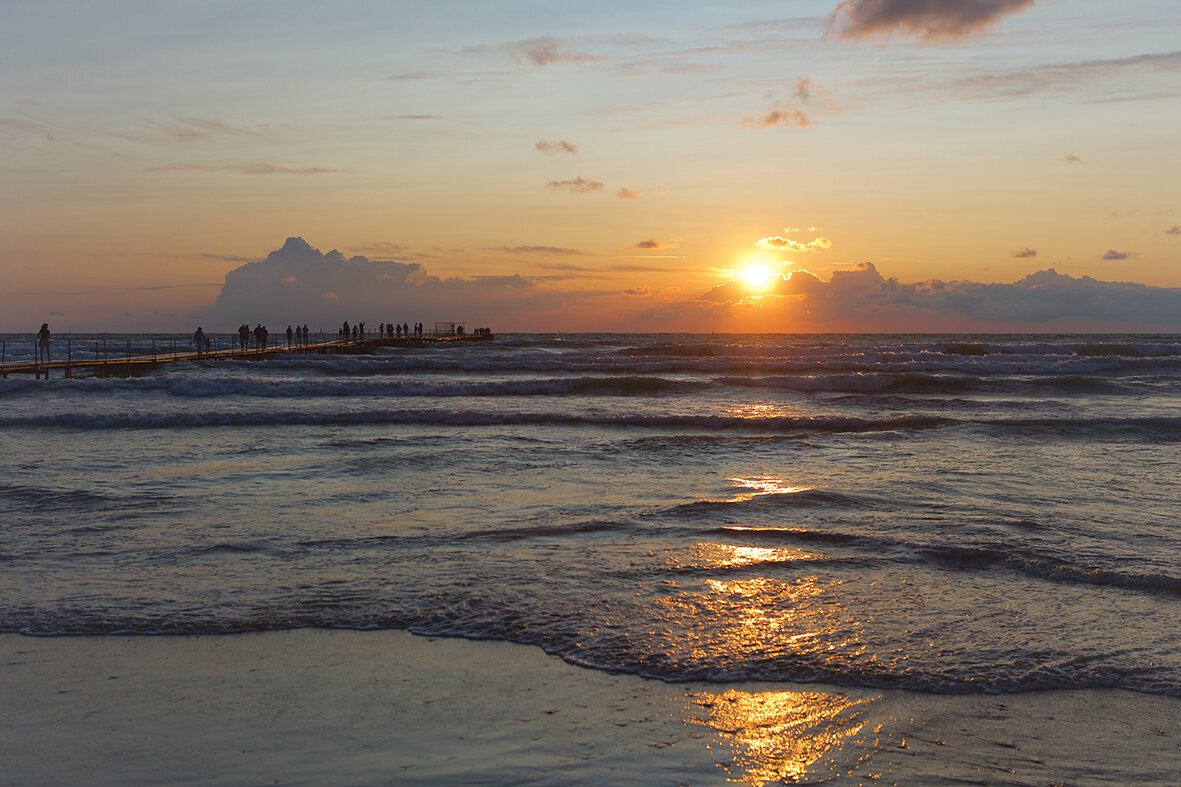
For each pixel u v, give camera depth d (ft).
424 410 71.61
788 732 15.64
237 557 27.66
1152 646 20.12
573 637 20.38
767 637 20.49
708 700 17.01
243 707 16.60
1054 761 14.67
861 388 102.12
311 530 31.55
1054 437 60.18
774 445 55.11
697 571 26.12
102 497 37.60
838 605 22.98
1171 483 42.32
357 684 17.72
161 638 20.43
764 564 26.91
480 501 37.32
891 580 25.40
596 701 16.90
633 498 38.19
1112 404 86.48
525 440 57.88
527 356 180.96
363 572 25.89
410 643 20.11
